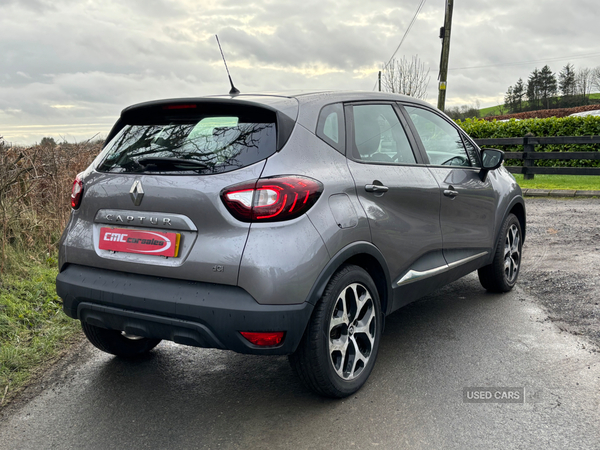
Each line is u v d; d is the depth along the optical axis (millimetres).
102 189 2811
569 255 5961
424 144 3701
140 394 3033
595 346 3492
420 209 3406
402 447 2424
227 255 2416
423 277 3455
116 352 3398
